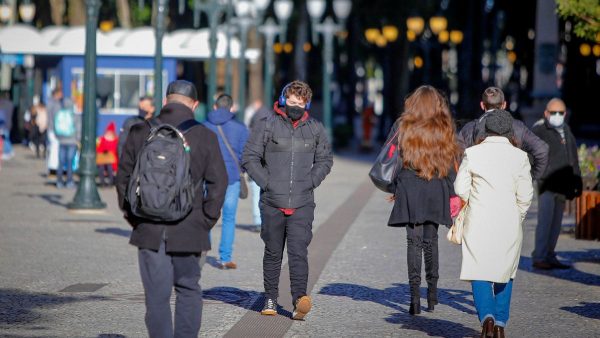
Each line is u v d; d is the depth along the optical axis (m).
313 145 16.50
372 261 22.55
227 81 55.53
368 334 15.34
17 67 73.81
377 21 83.38
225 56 55.34
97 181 43.94
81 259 22.41
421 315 16.84
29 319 16.11
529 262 22.94
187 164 12.18
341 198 37.75
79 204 32.22
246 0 59.03
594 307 17.67
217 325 15.85
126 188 12.44
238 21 59.41
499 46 105.50
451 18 94.69
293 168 16.39
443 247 25.22
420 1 83.25
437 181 16.39
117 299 17.86
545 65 58.81
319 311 17.06
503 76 120.00
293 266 16.34
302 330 15.58
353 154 69.25
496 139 14.87
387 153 16.47
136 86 49.19
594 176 30.17
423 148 16.17
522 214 14.80
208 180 12.43
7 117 57.25
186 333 12.52
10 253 23.16
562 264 22.08
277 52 90.25
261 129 16.45
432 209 16.38
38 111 58.47
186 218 12.33
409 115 16.36
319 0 64.25
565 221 30.47
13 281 19.56
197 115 64.62
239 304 17.66
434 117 16.28
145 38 48.78
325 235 27.00
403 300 18.14
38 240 25.42
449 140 16.27
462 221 14.84
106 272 20.72
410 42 91.56
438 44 107.38
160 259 12.32
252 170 16.44
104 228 28.08
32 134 65.62
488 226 14.58
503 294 14.80
